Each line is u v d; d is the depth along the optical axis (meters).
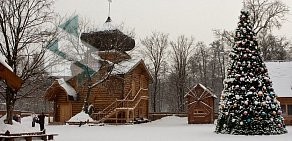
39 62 25.88
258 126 25.34
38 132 20.42
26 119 49.88
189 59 75.38
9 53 22.38
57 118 45.53
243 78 26.20
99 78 45.12
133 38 48.31
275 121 25.81
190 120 45.31
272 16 49.25
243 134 25.36
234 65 26.97
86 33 43.97
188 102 45.78
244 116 25.61
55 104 45.78
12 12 23.14
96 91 45.50
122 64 45.66
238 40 27.27
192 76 79.81
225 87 27.00
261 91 25.91
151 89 79.50
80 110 45.62
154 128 34.84
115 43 45.16
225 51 69.50
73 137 24.45
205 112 45.09
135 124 43.84
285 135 24.83
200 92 45.53
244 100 25.86
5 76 15.04
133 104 45.44
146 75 50.75
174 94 78.44
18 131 19.89
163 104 91.50
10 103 22.16
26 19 23.77
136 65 45.66
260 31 51.59
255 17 49.12
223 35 55.44
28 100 72.50
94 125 40.06
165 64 73.62
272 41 66.44
